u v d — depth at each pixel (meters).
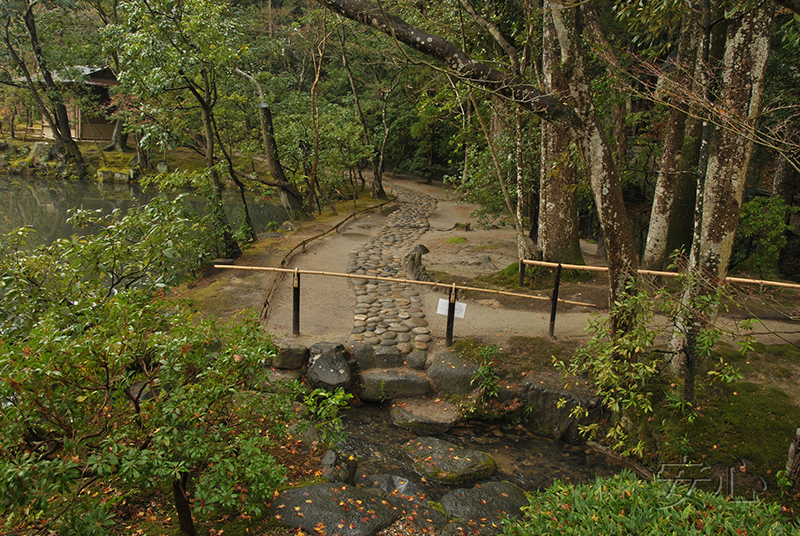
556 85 7.65
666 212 9.34
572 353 7.07
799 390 6.00
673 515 3.40
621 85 8.06
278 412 4.12
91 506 3.22
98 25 28.30
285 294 9.44
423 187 31.98
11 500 2.59
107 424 3.36
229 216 21.67
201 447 3.15
